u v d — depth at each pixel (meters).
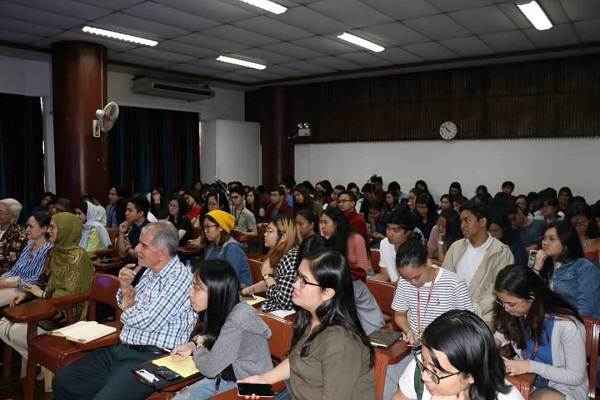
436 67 8.23
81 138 6.64
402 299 2.60
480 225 2.87
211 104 10.15
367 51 7.24
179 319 2.51
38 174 7.73
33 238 3.76
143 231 2.55
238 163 10.18
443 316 1.30
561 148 7.57
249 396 1.83
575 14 5.38
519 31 6.09
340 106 9.66
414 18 5.58
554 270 2.68
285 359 2.17
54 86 6.69
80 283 3.32
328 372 1.60
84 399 2.47
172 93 8.74
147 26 5.93
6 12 5.40
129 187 8.82
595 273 2.55
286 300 2.81
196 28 6.02
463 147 8.44
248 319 2.04
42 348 2.76
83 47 6.61
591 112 7.23
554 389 2.01
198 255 5.09
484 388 1.24
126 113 8.73
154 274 2.62
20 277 3.71
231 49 7.11
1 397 3.09
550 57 7.42
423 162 8.87
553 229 2.62
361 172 9.59
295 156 10.39
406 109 8.91
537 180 7.80
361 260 3.33
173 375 2.00
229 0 5.01
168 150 9.42
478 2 5.01
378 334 2.39
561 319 1.97
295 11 5.36
